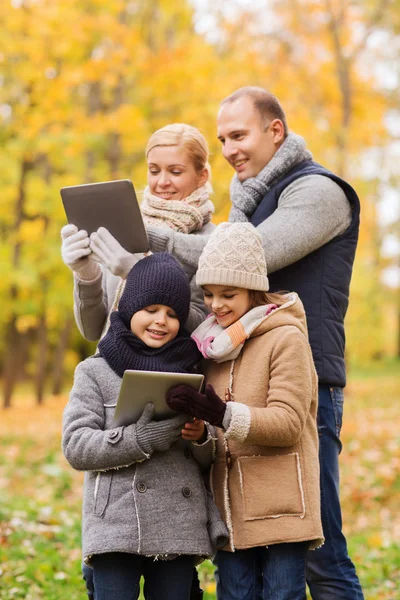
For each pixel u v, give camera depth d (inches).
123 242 138.1
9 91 566.6
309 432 133.9
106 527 122.4
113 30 506.0
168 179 152.2
